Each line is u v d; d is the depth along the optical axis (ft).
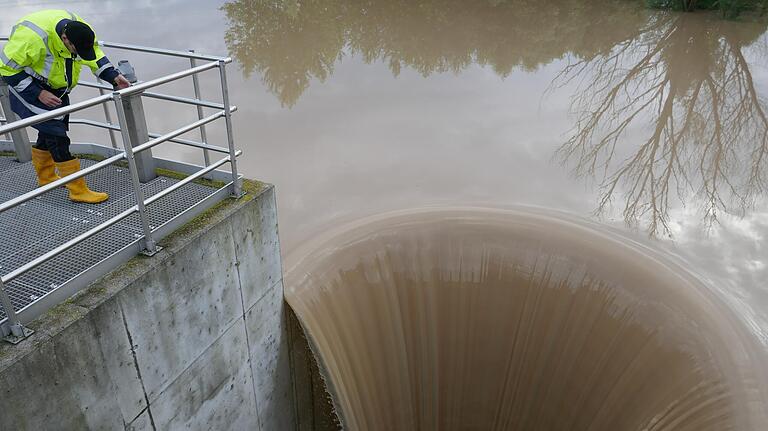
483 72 63.87
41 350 13.52
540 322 29.73
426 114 51.44
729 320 25.13
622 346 27.04
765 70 64.34
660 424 23.81
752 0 84.28
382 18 84.07
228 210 19.29
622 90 59.26
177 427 19.21
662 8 89.81
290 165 40.98
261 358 23.35
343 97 55.06
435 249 31.42
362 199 36.09
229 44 70.18
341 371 27.32
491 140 46.24
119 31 72.02
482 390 31.19
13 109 17.07
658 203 36.58
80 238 14.32
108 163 14.60
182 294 17.70
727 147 46.44
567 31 79.71
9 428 13.34
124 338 15.88
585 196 37.17
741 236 32.40
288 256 29.37
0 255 16.24
